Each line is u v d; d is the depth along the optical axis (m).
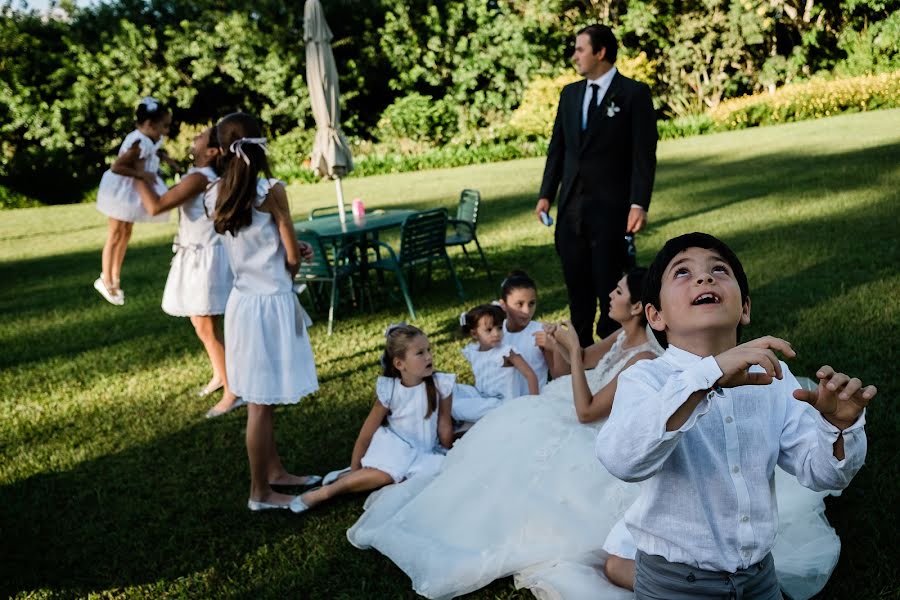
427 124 26.34
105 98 26.30
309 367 3.40
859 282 5.54
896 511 2.78
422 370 3.46
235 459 3.90
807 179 10.37
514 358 3.88
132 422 4.55
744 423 1.67
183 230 4.66
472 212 7.32
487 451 2.93
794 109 20.56
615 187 4.53
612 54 4.50
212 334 4.76
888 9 23.52
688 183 11.66
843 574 2.50
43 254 11.98
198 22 27.33
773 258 6.54
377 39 28.25
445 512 2.86
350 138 27.89
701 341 1.65
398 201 13.84
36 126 25.44
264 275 3.28
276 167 23.97
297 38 27.12
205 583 2.85
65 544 3.22
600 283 4.65
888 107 20.05
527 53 25.94
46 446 4.30
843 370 4.02
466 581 2.57
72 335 6.71
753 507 1.67
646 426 1.48
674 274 1.65
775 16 24.22
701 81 26.42
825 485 1.63
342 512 3.26
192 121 28.73
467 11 27.23
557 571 2.50
